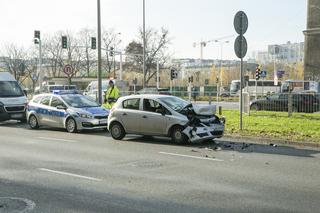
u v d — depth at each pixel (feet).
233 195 24.88
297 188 26.45
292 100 80.33
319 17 203.21
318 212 21.47
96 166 34.06
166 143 47.60
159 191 25.90
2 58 226.17
